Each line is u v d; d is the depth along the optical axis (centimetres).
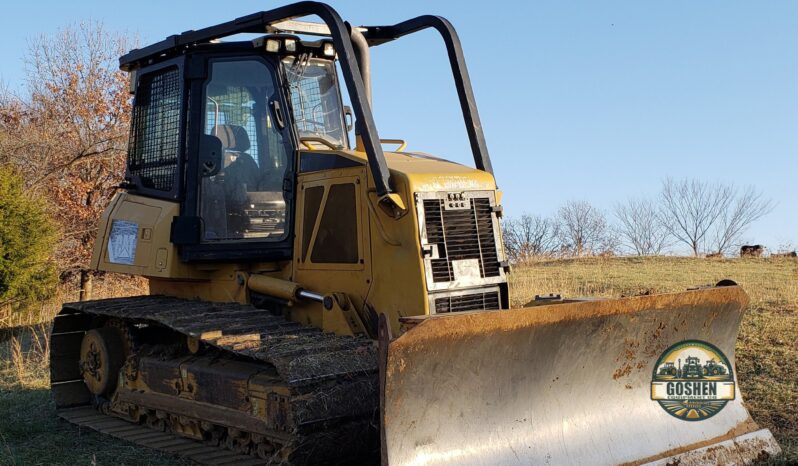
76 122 2289
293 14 576
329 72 670
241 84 639
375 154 545
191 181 638
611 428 524
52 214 1953
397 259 551
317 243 602
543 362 499
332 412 487
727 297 566
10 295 1329
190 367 622
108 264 711
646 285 1291
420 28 656
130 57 709
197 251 632
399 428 443
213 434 615
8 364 967
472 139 617
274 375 548
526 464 480
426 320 441
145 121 706
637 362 543
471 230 573
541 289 1287
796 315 980
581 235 3247
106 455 604
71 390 777
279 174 627
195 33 640
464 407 470
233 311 606
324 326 579
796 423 641
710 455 539
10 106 2262
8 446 621
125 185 714
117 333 741
